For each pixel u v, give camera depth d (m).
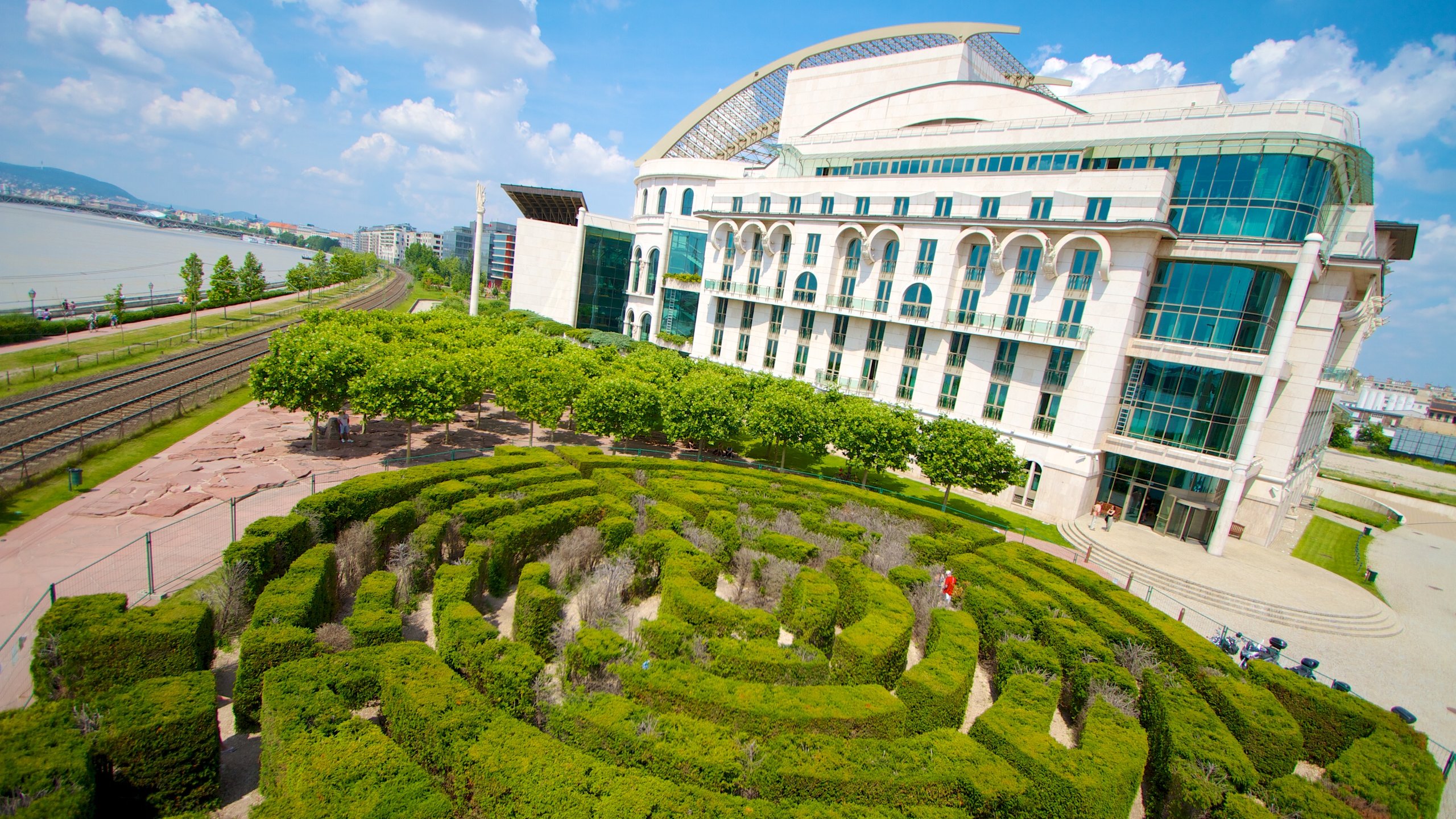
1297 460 46.62
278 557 22.44
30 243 198.38
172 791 13.98
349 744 13.80
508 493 31.59
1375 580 42.34
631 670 18.14
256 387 36.28
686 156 103.50
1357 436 124.25
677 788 13.79
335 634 18.61
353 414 48.53
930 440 41.38
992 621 25.00
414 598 23.28
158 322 82.25
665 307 79.50
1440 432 133.62
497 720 15.21
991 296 48.81
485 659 17.66
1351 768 18.81
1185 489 44.31
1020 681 20.11
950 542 33.38
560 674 19.91
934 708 18.97
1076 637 23.97
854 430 41.94
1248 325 41.53
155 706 14.05
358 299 136.50
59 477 29.77
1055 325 45.56
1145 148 45.53
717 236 65.62
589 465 38.06
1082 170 47.34
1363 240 43.22
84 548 23.81
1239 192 42.06
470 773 14.01
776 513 34.38
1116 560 38.78
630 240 93.56
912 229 51.59
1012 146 50.44
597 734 15.52
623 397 42.78
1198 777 17.22
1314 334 42.62
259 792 14.97
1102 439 45.53
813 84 73.50
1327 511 64.38
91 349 59.78
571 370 46.06
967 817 14.39
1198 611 33.06
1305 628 32.88
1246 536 45.12
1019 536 40.88
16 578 21.34
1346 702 21.83
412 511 27.28
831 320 57.62
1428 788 18.42
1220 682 22.23
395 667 16.75
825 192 58.00
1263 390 39.25
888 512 38.28
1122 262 42.81
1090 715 18.89
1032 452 46.97
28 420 38.44
